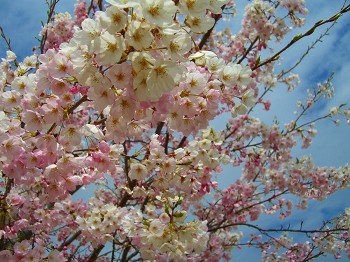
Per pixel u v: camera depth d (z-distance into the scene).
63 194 3.17
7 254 3.67
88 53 1.91
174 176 3.90
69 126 2.59
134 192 4.84
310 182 8.86
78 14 7.69
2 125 2.54
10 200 4.34
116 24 1.70
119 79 1.85
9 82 3.37
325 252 8.44
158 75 1.82
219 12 1.94
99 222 4.80
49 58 2.25
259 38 7.61
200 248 3.75
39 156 2.74
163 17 1.69
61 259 3.88
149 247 4.10
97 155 2.86
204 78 2.25
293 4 7.55
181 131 2.45
